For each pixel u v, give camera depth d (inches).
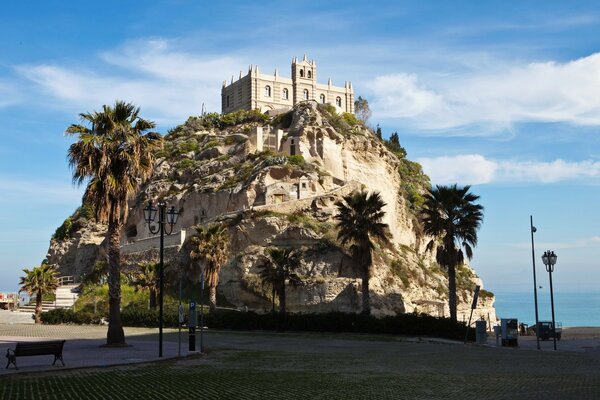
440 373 989.2
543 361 1242.6
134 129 1526.8
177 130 5226.4
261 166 3794.3
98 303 2994.6
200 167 4284.0
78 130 1461.6
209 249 2657.5
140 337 1828.2
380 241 3363.7
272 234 3125.0
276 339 1824.6
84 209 5290.4
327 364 1122.0
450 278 2246.6
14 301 3432.6
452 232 2260.1
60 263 4975.4
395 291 2972.4
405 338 1920.5
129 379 859.4
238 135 4517.7
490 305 3976.4
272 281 2396.7
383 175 4488.2
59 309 2647.6
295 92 6092.5
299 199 3361.2
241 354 1305.4
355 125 4616.1
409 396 735.1
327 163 4148.6
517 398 714.8
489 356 1357.0
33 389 751.1
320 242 3019.2
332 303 2807.6
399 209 4559.5
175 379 864.9
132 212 4399.6
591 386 821.9
